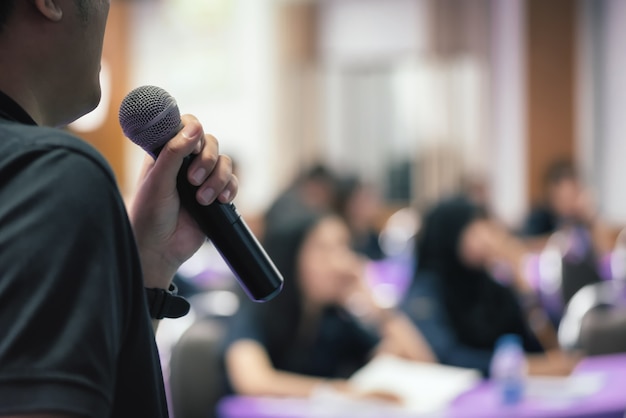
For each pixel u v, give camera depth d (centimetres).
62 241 61
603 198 825
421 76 855
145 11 889
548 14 823
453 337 322
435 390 260
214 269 579
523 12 825
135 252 68
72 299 60
